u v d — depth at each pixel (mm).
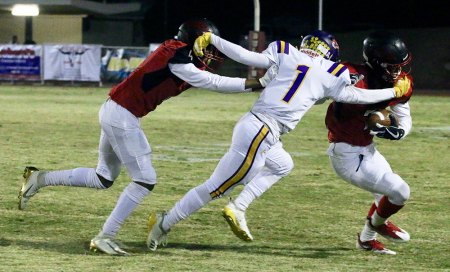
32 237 17781
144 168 16641
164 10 105375
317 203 22656
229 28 108500
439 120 48875
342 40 104000
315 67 16391
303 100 16375
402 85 16516
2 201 21625
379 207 17016
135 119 16500
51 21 102750
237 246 17500
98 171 17219
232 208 16609
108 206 21438
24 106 53188
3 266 14953
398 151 34531
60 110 50531
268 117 16344
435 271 15539
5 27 102500
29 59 76750
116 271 14859
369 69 17047
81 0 94688
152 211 21141
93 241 16516
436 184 26344
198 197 16562
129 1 107750
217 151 33094
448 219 20875
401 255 17047
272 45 16609
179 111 51938
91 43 102750
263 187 16906
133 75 16406
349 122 16797
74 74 75938
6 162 28656
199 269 15156
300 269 15422
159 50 16328
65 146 33500
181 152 32594
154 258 16109
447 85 96062
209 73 16109
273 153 16969
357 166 16875
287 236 18656
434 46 99312
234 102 60969
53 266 15102
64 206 21250
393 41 16625
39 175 17531
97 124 42438
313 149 34500
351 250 17438
